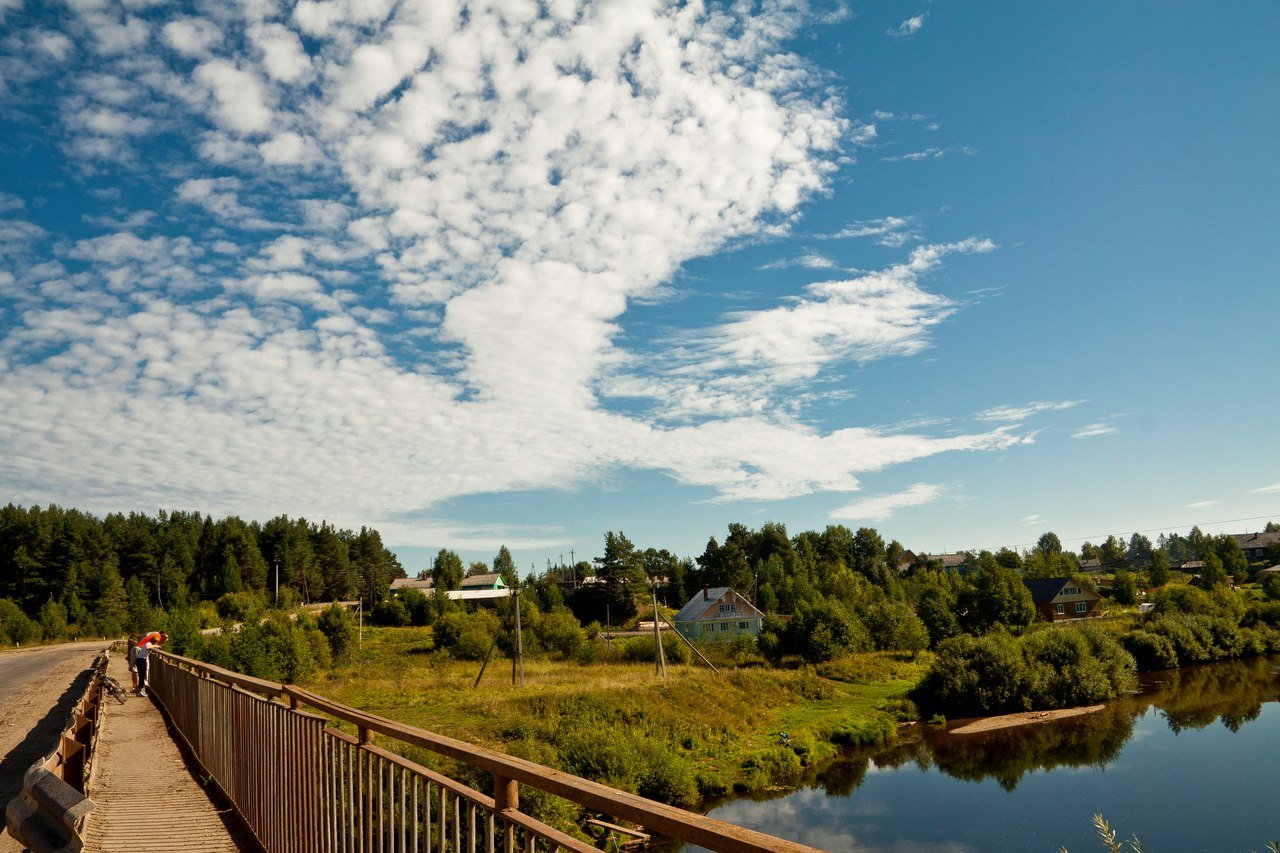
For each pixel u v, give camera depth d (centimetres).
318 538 11200
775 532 11538
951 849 1839
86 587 7456
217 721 872
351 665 4231
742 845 167
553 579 9981
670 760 2245
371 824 394
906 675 4259
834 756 2730
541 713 2619
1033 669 3550
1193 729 2955
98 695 1384
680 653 4556
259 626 3294
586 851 229
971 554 12900
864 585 8700
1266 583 7356
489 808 283
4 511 8438
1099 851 1789
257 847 645
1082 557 15575
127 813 763
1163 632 4762
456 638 4969
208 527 10381
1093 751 2698
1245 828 1897
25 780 228
